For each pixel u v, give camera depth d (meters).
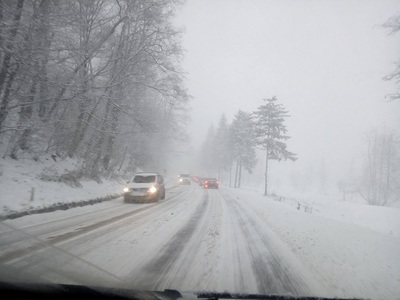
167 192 27.84
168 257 6.64
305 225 11.94
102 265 5.80
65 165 20.00
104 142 23.80
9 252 6.03
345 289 5.16
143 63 21.70
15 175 14.00
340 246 8.55
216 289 4.88
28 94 14.66
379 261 7.22
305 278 5.64
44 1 14.24
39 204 12.09
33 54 13.63
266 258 6.89
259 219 13.06
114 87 20.83
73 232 8.67
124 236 8.52
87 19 17.89
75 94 16.11
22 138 15.96
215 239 8.70
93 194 17.94
